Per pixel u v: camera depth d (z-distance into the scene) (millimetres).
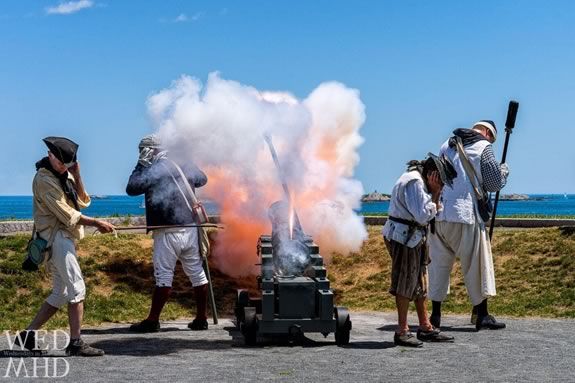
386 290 12852
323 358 7934
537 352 8305
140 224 15898
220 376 6988
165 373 7109
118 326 10289
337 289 13062
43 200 7840
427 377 6992
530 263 13086
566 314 11266
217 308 11734
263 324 8609
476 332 9766
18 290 11117
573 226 13773
